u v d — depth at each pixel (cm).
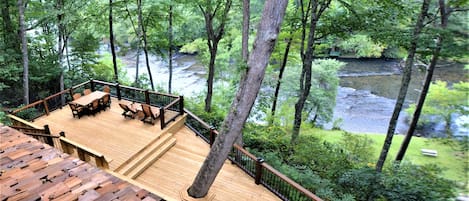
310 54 1059
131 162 737
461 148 1277
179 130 949
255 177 694
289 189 643
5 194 389
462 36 735
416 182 835
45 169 451
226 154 588
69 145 664
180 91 2039
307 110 1683
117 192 405
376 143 1407
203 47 1748
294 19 1183
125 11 1438
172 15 1427
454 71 1998
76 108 937
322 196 759
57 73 1272
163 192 668
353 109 1973
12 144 525
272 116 1423
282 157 1016
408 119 1803
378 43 1001
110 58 2038
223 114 1409
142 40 1534
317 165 973
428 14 844
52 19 1200
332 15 1098
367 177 855
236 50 1669
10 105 1315
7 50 1130
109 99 1038
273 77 1725
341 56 2577
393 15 948
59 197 389
